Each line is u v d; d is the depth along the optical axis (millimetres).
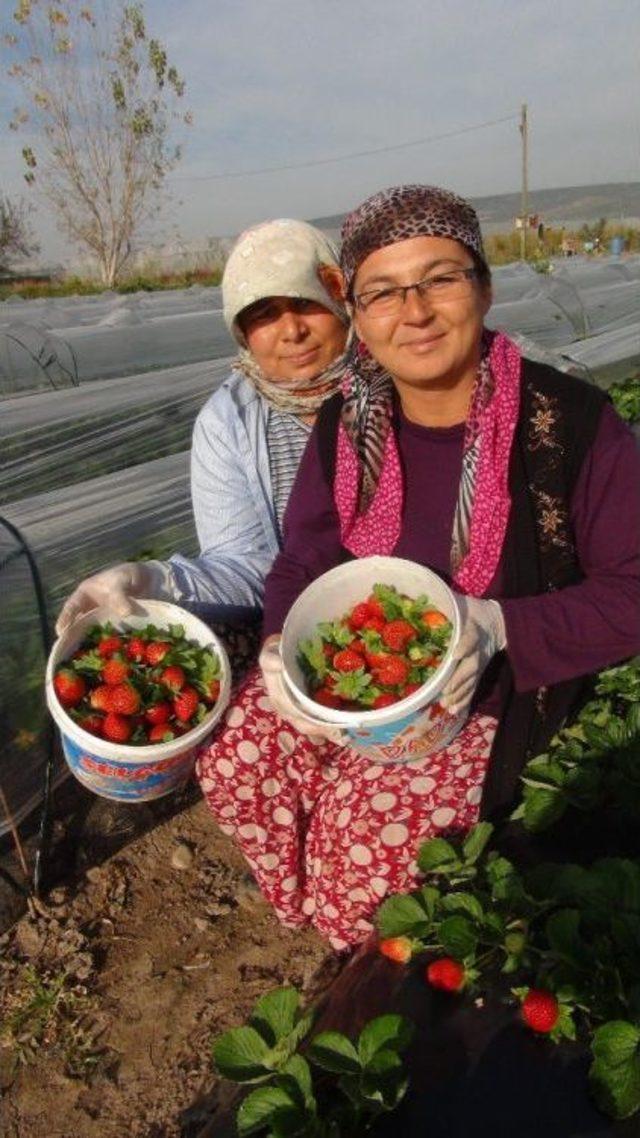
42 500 2037
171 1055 1108
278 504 1259
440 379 945
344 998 863
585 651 959
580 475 950
